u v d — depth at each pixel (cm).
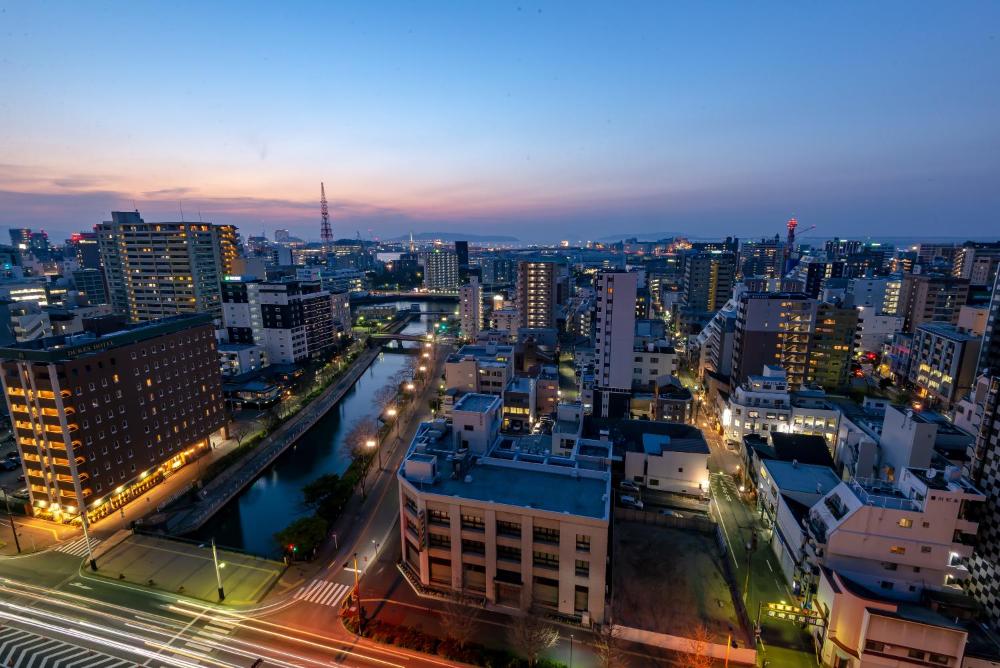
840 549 5778
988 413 6438
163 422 9669
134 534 7962
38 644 5694
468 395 8912
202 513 8688
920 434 7550
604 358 12975
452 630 5475
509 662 5316
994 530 6159
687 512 8306
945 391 13000
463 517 6256
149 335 9406
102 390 8369
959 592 5444
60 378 7681
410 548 6925
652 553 6900
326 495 8444
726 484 9412
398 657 5497
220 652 5584
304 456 11662
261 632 5884
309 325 19425
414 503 6619
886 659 4934
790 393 11556
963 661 4725
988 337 11775
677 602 6016
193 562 7244
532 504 6078
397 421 12925
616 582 6331
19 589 6662
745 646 5366
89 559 7169
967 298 17550
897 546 5609
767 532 7800
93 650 5609
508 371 13225
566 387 15925
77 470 7950
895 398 13938
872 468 8294
